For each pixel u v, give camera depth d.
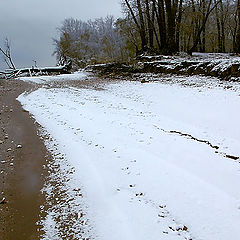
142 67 17.23
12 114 9.02
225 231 3.27
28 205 4.05
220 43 29.83
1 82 17.50
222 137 6.29
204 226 3.38
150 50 21.14
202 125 7.32
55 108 9.48
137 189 4.25
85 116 8.33
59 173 4.95
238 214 3.52
